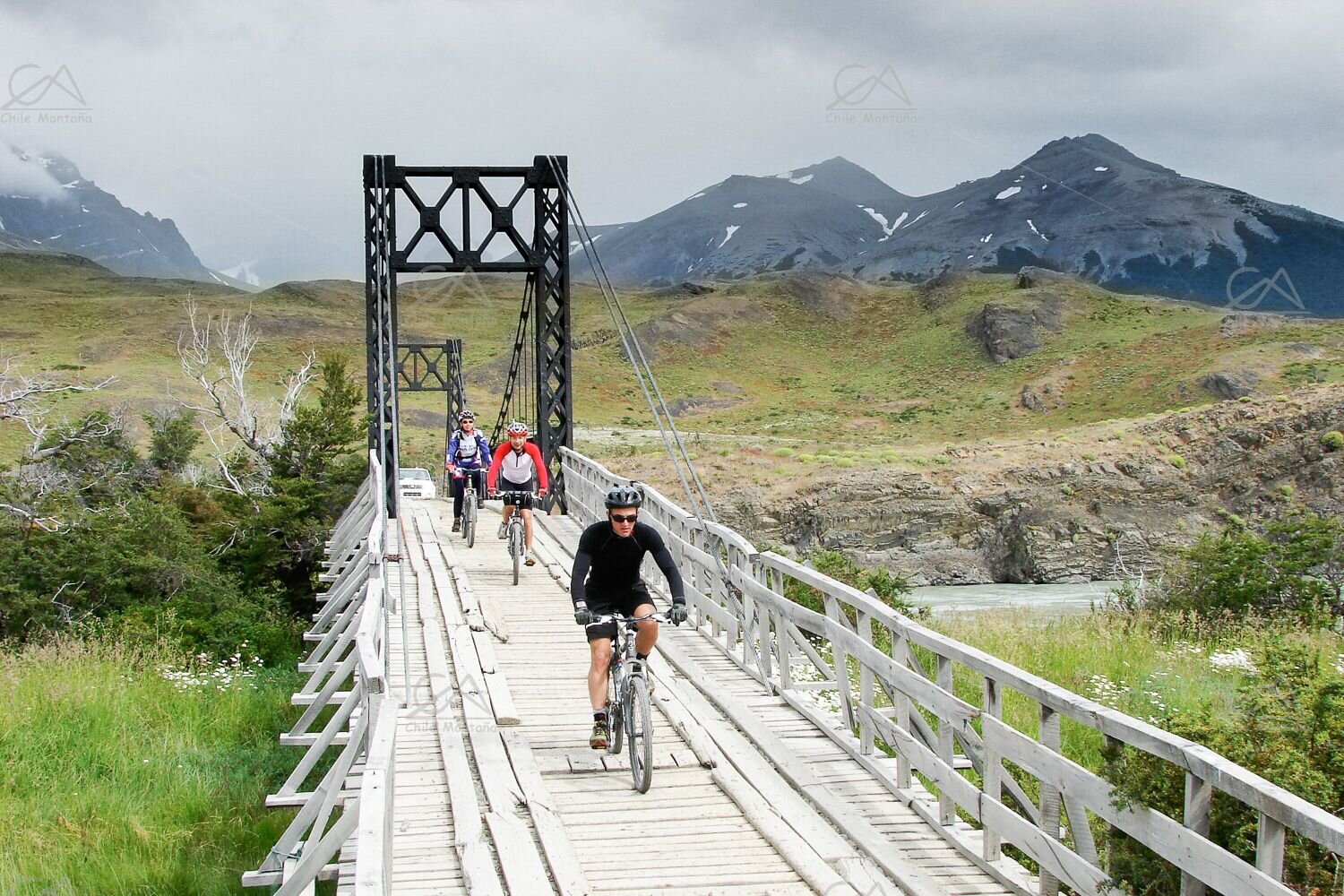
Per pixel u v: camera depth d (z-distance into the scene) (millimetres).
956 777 6395
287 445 33812
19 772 13148
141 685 16875
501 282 177500
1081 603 42656
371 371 20328
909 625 7078
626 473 61469
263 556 30375
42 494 28688
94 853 11320
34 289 195000
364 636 7637
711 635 11914
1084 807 5309
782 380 140625
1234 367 100750
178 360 111750
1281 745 6285
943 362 143000
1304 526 21344
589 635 7777
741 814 7000
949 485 57281
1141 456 60406
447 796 7270
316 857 6344
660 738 8500
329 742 9438
